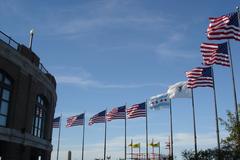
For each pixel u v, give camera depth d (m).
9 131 31.52
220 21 29.70
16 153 33.19
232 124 33.31
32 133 37.53
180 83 44.91
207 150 40.22
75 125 58.09
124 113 53.28
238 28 29.50
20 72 33.50
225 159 35.22
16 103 32.88
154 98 50.53
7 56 31.19
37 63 37.81
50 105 43.00
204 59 33.56
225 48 33.16
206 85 37.97
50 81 41.75
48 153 43.56
